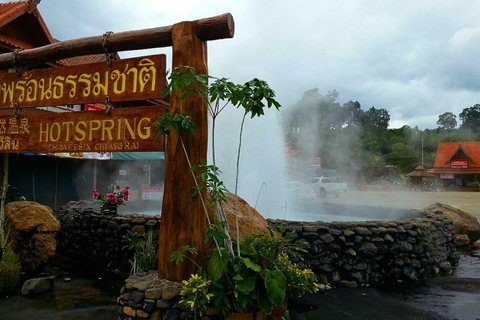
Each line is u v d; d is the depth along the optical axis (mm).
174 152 3377
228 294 3059
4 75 4371
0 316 4051
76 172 15422
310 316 4176
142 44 3711
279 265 3418
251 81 3119
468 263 7258
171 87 3146
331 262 5422
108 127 3838
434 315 4262
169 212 3379
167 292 3105
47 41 12344
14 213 5887
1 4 12125
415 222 6098
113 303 4516
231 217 4375
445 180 52531
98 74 3906
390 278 5598
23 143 4234
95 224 6633
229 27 3373
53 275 5750
